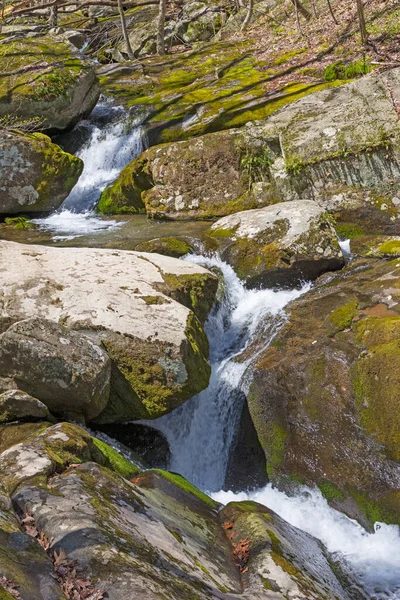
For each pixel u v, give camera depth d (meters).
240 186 8.32
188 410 5.61
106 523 3.12
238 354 5.95
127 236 7.90
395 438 4.61
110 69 14.14
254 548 3.81
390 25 11.34
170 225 8.30
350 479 4.80
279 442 5.25
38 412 4.41
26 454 3.69
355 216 7.49
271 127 8.24
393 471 4.61
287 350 5.59
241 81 11.67
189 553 3.38
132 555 2.92
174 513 3.86
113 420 5.14
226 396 5.70
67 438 3.95
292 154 7.82
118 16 19.41
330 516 4.85
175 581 2.89
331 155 7.58
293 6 15.30
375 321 5.26
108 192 9.64
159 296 5.54
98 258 6.06
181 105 11.13
